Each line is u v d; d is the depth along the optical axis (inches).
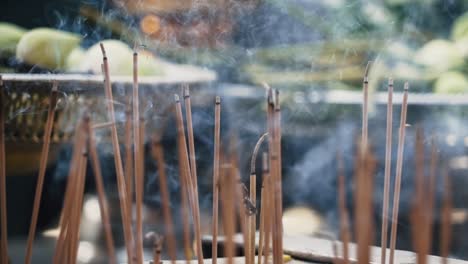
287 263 52.3
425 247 33.3
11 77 60.7
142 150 38.0
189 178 40.6
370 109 78.9
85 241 66.6
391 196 74.5
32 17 101.0
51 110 38.8
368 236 32.9
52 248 66.6
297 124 86.3
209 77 75.1
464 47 95.5
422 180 33.2
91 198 71.5
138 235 37.8
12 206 67.9
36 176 67.6
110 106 39.7
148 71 72.9
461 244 67.4
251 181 43.0
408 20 102.3
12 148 63.7
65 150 66.6
